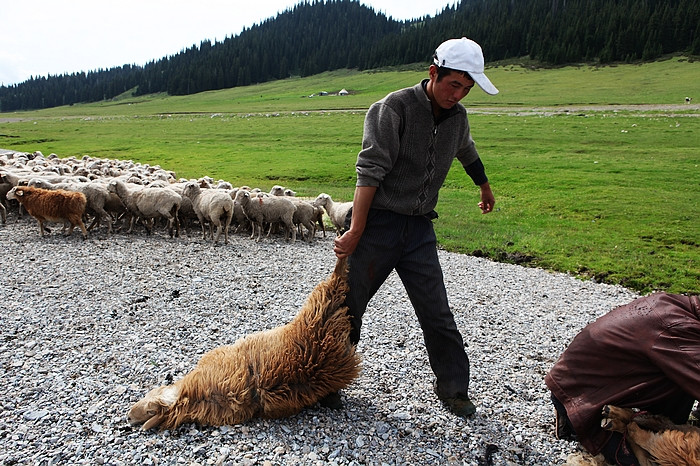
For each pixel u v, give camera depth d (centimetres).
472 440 443
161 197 1259
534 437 457
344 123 5988
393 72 14750
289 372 436
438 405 497
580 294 1041
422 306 458
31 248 1094
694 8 10894
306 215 1408
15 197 1164
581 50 11912
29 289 814
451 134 425
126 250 1127
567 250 1389
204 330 682
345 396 507
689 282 1140
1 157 2144
